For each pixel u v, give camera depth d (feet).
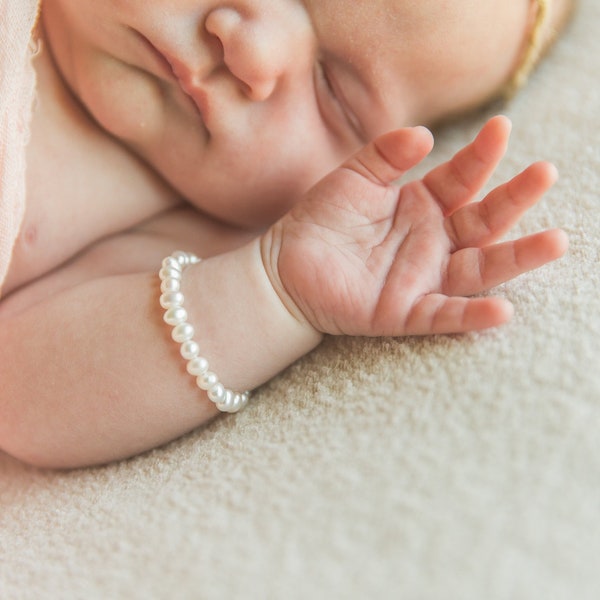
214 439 1.09
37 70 1.19
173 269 1.11
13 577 1.02
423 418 1.02
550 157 1.25
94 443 1.11
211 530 1.00
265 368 1.11
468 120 1.30
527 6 1.19
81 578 1.00
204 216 1.27
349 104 1.18
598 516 0.95
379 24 1.12
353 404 1.05
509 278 1.08
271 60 1.10
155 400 1.10
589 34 1.38
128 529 1.03
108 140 1.23
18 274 1.20
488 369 1.03
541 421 1.00
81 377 1.10
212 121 1.15
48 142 1.20
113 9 1.10
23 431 1.12
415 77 1.17
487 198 1.10
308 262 1.09
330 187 1.13
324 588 0.94
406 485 0.98
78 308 1.12
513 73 1.24
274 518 0.99
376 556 0.95
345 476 1.00
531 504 0.96
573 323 1.05
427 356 1.06
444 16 1.13
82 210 1.22
